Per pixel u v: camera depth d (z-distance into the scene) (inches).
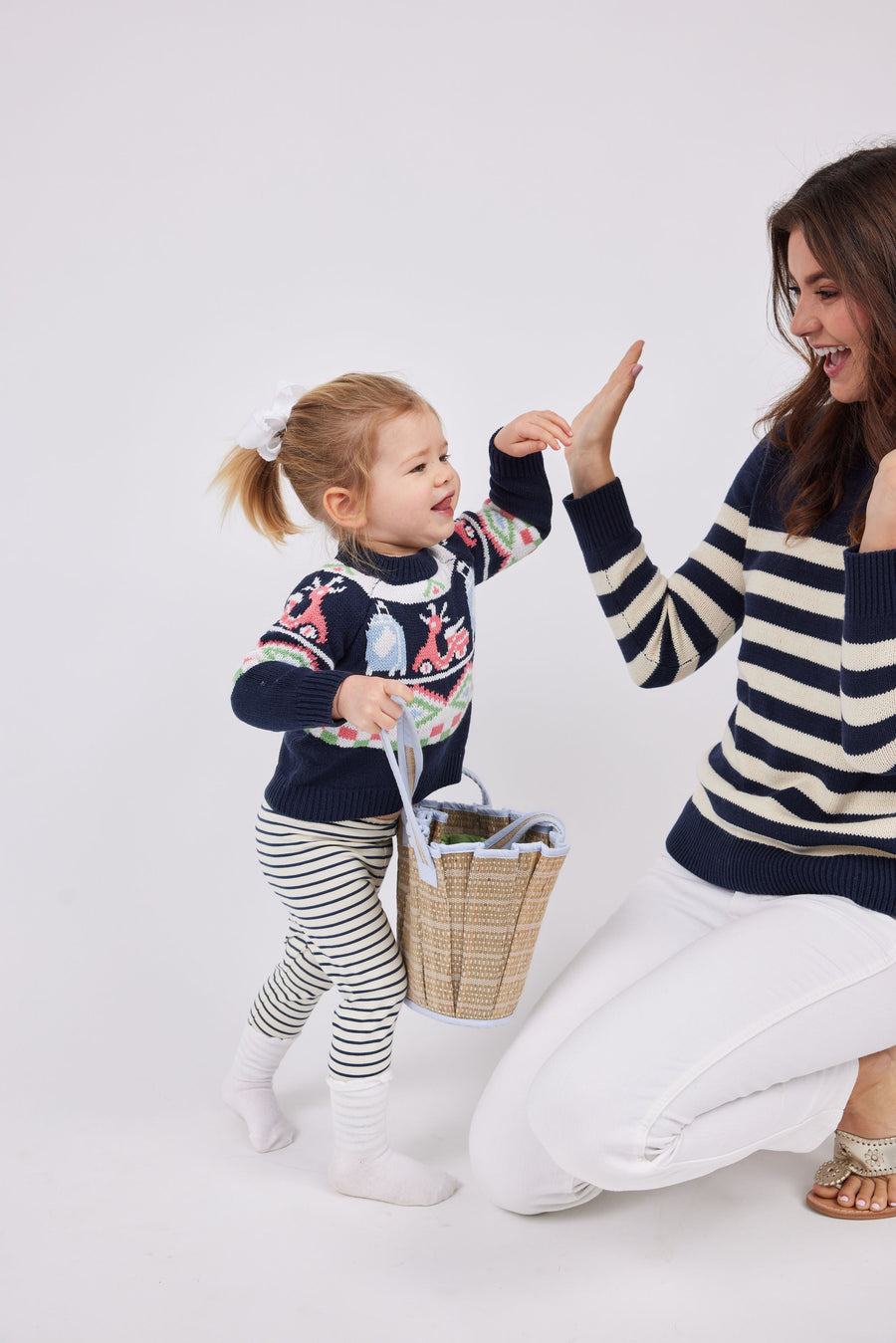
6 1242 59.6
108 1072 77.1
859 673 51.3
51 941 92.8
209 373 118.6
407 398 64.0
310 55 116.5
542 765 105.9
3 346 119.8
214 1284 56.2
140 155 118.3
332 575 61.4
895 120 110.3
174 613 115.8
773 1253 57.9
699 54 112.4
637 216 113.7
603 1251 58.5
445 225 115.9
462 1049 80.9
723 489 111.9
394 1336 52.6
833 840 57.1
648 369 113.5
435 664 63.2
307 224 117.3
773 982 53.5
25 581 118.7
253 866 101.9
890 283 52.1
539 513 72.7
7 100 118.7
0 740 111.8
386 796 62.6
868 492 56.2
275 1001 69.3
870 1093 59.2
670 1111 51.9
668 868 67.2
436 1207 62.8
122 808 107.2
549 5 114.0
